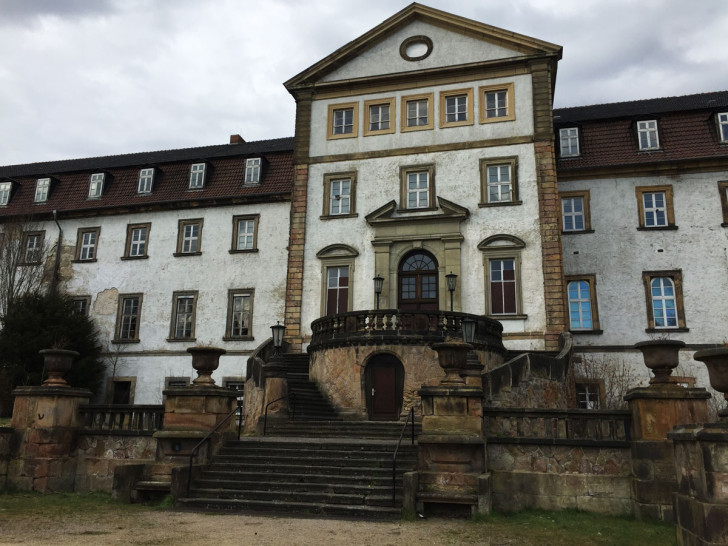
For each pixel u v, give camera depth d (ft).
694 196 89.10
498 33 90.27
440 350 42.37
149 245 108.58
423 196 89.97
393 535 32.27
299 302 90.02
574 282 90.68
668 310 87.20
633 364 86.02
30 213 112.06
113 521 35.88
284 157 109.81
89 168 118.93
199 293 104.27
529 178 86.07
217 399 47.60
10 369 92.84
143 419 49.42
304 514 38.63
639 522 36.55
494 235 85.05
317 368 73.20
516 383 61.16
